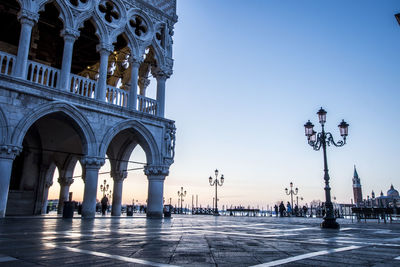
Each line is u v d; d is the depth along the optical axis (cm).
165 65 2342
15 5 1966
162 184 2181
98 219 1769
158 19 2369
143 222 1584
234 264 482
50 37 2380
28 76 2169
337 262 516
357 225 1850
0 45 2181
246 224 1689
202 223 1656
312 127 1798
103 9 2173
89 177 1812
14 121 1552
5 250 571
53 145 2375
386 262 523
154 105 2298
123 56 2636
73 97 1778
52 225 1206
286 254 595
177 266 455
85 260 482
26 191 2214
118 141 2439
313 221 2275
